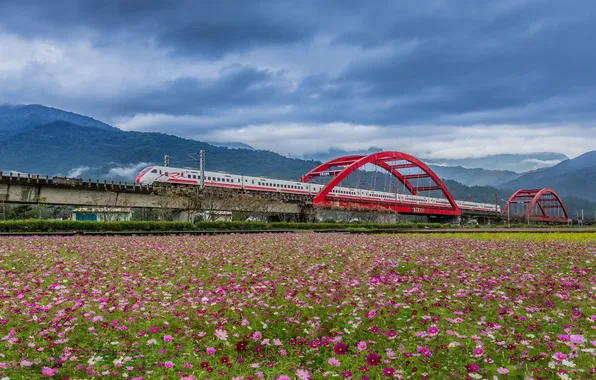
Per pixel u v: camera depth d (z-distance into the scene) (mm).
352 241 27453
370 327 8773
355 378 6699
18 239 26422
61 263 15609
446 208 124438
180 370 6875
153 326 8844
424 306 10195
